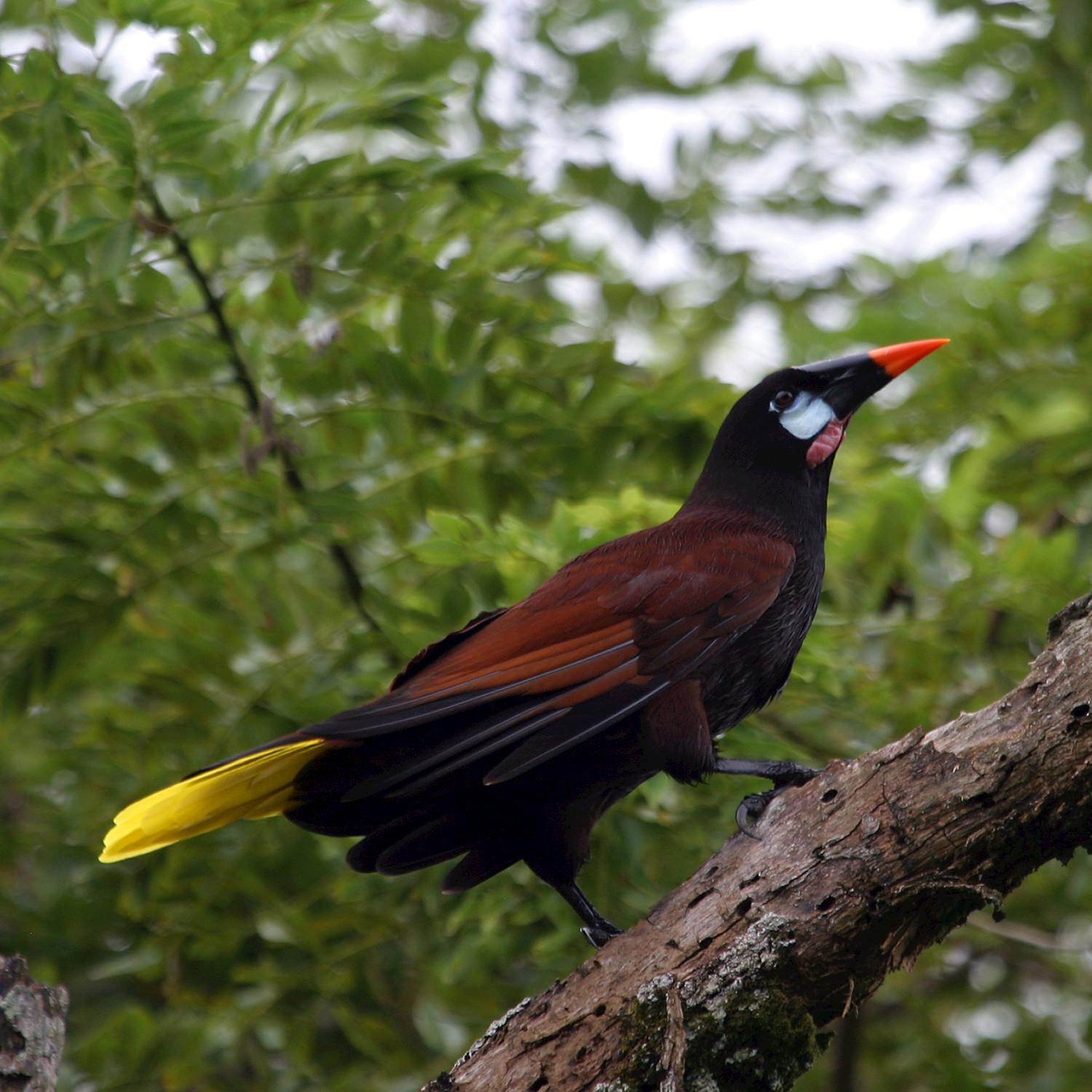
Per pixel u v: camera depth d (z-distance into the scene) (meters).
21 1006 5.52
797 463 8.41
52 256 8.75
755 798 6.45
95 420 10.22
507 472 10.10
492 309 9.52
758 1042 5.68
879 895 5.70
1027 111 13.43
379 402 9.72
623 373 9.83
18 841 11.21
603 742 7.32
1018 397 10.84
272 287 9.91
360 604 9.89
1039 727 5.63
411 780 6.88
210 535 9.69
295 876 10.20
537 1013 5.98
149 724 10.15
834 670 8.98
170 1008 10.37
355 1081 10.38
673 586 7.39
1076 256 11.01
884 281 12.88
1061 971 12.18
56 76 8.34
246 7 8.47
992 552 10.80
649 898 9.18
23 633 9.88
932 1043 11.69
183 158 9.08
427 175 8.91
